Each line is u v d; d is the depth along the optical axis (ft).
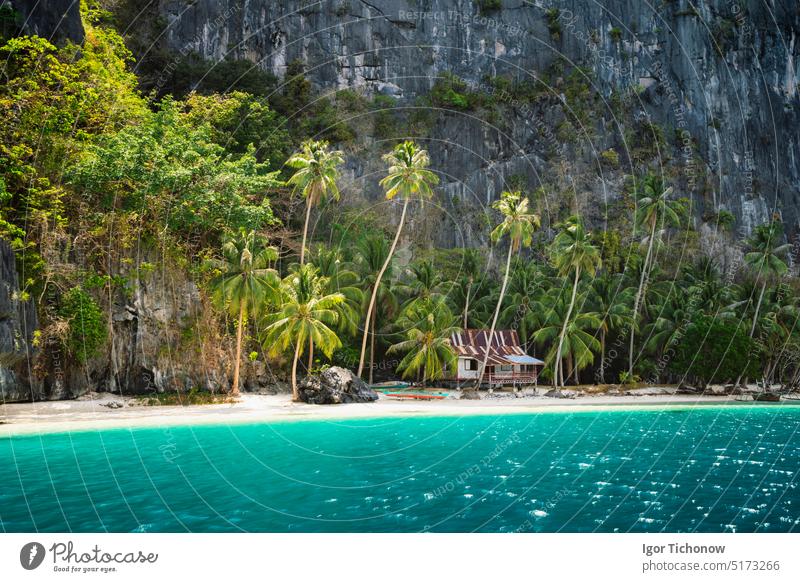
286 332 112.57
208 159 113.60
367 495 39.19
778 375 173.37
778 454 57.47
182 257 115.24
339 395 106.22
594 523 33.01
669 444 64.13
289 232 167.53
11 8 93.45
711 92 288.10
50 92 96.32
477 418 87.51
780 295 182.60
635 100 281.54
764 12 303.27
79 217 101.55
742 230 270.46
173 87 195.62
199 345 113.91
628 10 293.23
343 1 257.14
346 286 159.33
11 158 89.20
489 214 249.14
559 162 266.36
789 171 292.81
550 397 131.23
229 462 49.75
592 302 181.47
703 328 149.38
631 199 258.57
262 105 184.24
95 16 136.98
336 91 244.01
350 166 226.58
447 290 191.11
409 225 230.07
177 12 214.48
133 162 99.25
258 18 236.02
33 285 91.56
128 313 106.22
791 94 302.86
